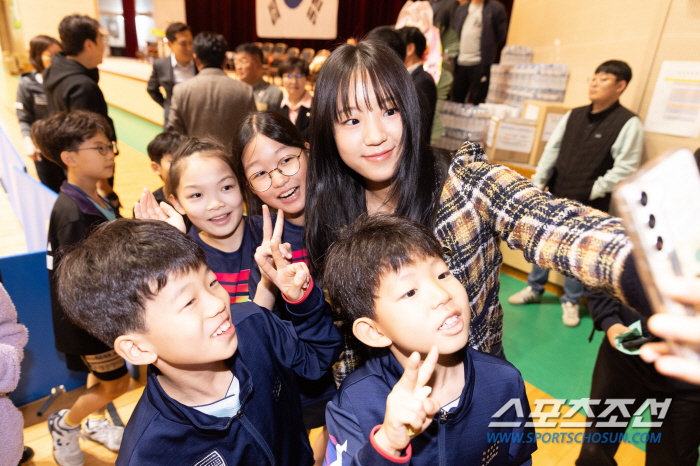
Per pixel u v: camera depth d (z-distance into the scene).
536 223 0.69
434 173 0.89
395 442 0.56
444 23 4.10
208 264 1.24
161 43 8.51
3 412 1.04
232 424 0.79
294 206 1.13
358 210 0.97
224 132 2.62
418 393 0.56
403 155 0.85
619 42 2.64
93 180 1.65
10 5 11.06
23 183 2.89
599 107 2.42
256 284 1.18
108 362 1.45
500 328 0.98
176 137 1.88
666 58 2.39
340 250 0.77
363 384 0.78
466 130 3.02
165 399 0.73
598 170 2.44
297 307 0.88
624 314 1.17
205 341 0.69
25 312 1.73
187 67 3.46
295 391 0.99
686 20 2.29
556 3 3.14
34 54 3.37
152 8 12.23
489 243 0.86
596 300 1.22
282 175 1.09
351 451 0.72
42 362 1.82
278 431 0.89
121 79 8.35
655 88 2.45
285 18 5.02
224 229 1.21
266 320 0.92
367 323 0.74
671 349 0.41
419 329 0.66
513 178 0.78
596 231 0.60
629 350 1.05
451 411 0.74
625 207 0.41
